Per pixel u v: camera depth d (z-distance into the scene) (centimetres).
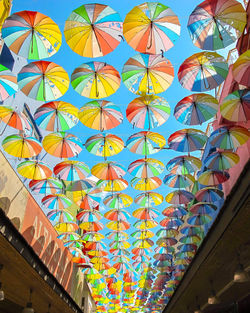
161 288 1431
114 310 2155
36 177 610
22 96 689
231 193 530
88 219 813
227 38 361
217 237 630
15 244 518
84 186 663
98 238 950
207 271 797
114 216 811
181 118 473
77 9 340
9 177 618
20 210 681
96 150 540
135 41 354
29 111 748
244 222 545
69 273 1204
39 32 359
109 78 407
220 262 732
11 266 613
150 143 537
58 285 825
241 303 986
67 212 812
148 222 831
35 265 627
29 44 363
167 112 470
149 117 475
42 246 846
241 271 622
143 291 1703
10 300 873
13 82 421
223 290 876
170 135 527
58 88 416
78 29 348
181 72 406
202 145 532
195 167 602
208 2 345
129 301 1920
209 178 614
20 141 528
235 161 555
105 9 343
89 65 399
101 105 459
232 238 609
